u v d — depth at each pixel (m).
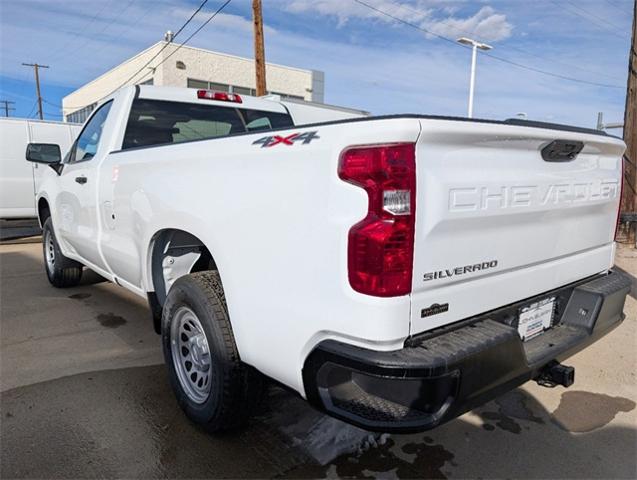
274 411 3.04
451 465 2.56
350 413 1.89
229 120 4.36
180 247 3.21
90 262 4.57
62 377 3.48
